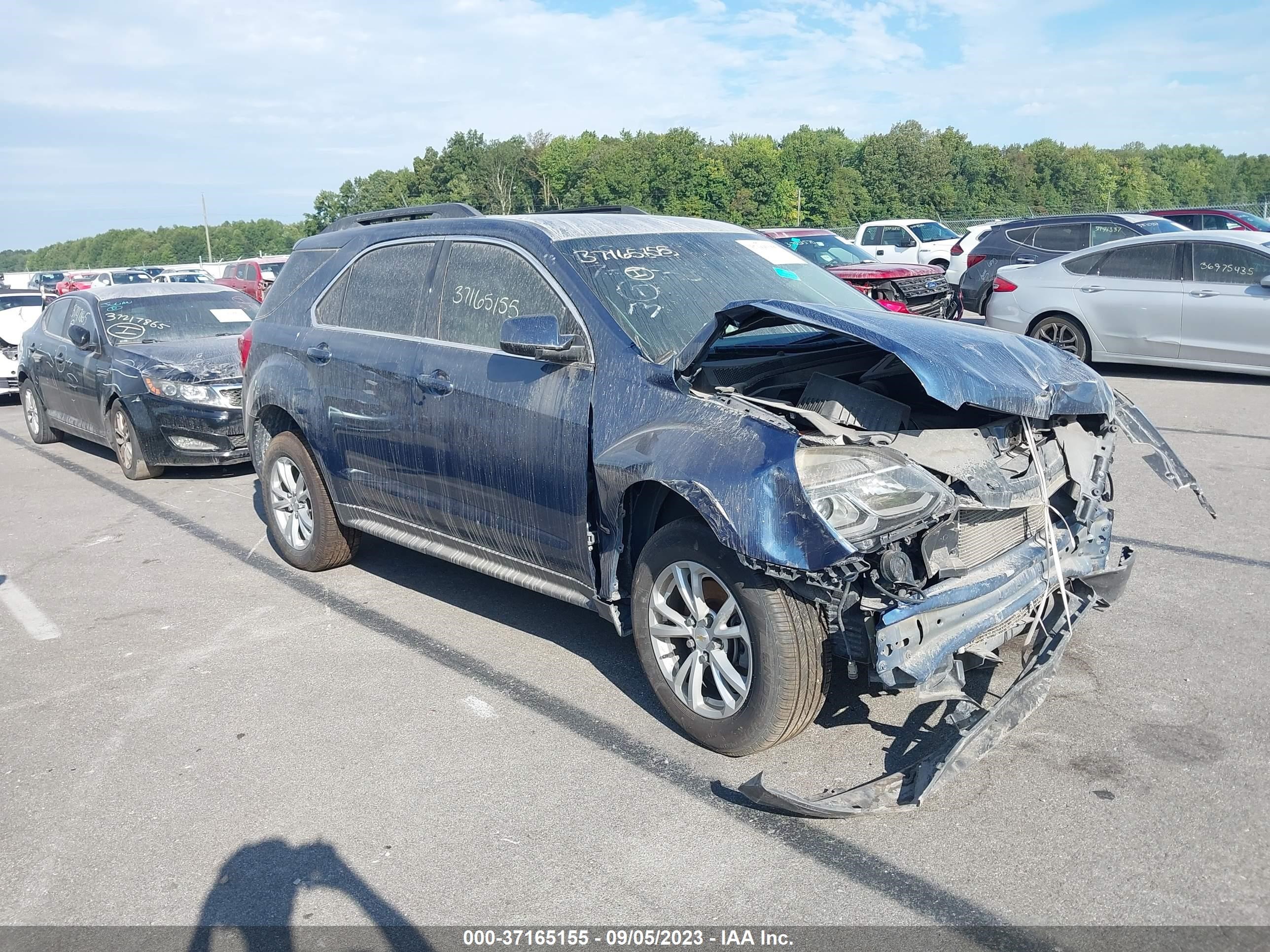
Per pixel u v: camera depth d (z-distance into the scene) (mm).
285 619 5371
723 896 2947
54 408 10773
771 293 4559
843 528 3195
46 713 4379
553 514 4195
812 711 3479
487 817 3420
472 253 4789
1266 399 9844
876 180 91562
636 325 4098
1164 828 3131
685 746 3830
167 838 3395
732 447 3410
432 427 4707
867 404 3732
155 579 6184
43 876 3217
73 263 178750
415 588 5770
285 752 3932
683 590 3691
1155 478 7258
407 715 4188
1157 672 4168
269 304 6117
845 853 3117
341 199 106875
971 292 15375
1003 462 3781
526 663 4660
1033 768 3512
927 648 3256
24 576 6391
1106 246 11336
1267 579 5148
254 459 6383
